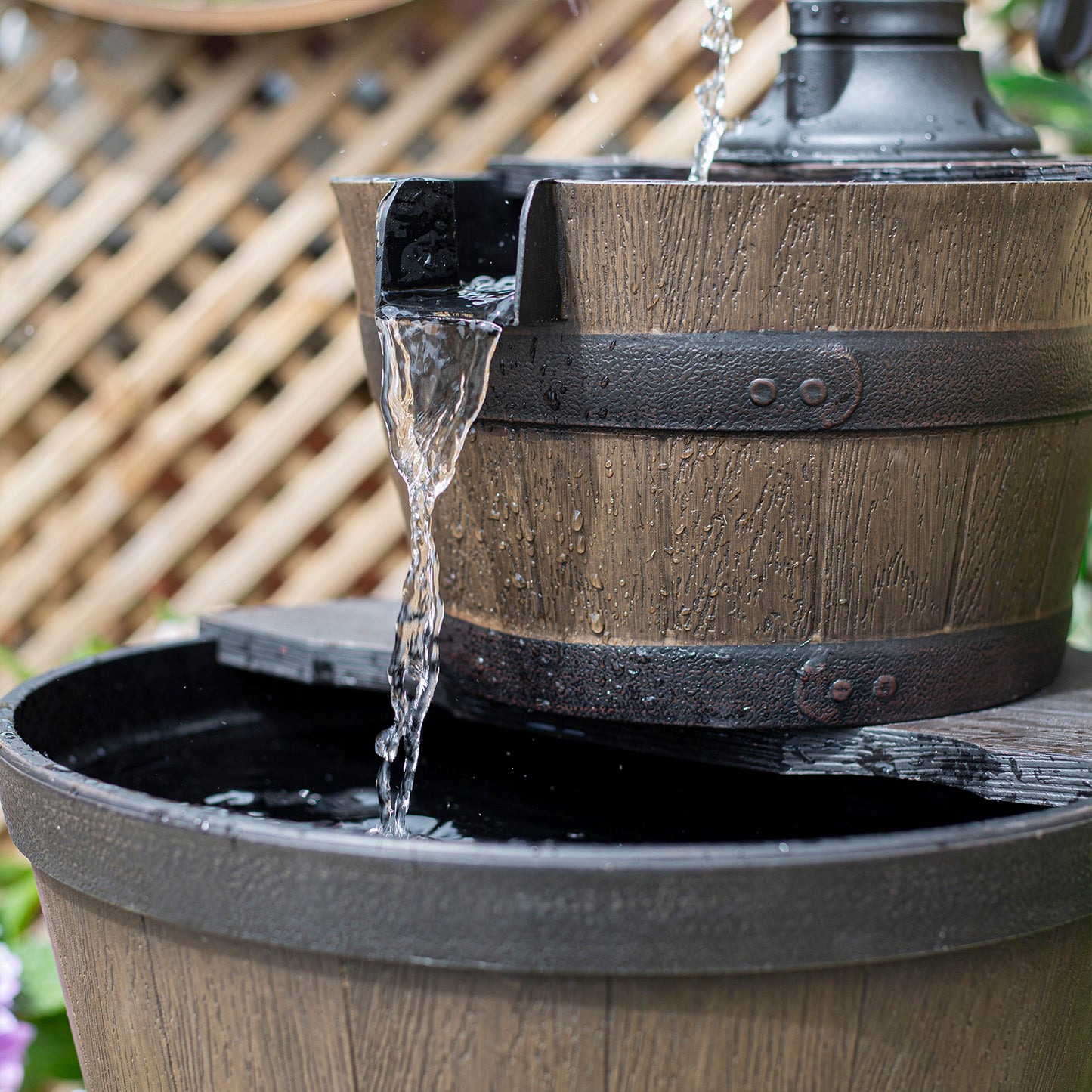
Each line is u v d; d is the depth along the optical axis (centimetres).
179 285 242
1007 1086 102
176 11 194
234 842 99
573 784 115
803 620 106
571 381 105
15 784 104
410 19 212
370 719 124
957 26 115
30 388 218
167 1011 101
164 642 121
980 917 99
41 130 211
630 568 106
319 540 245
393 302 106
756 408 104
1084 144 173
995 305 105
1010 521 107
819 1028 98
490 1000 98
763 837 110
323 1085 99
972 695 108
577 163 124
